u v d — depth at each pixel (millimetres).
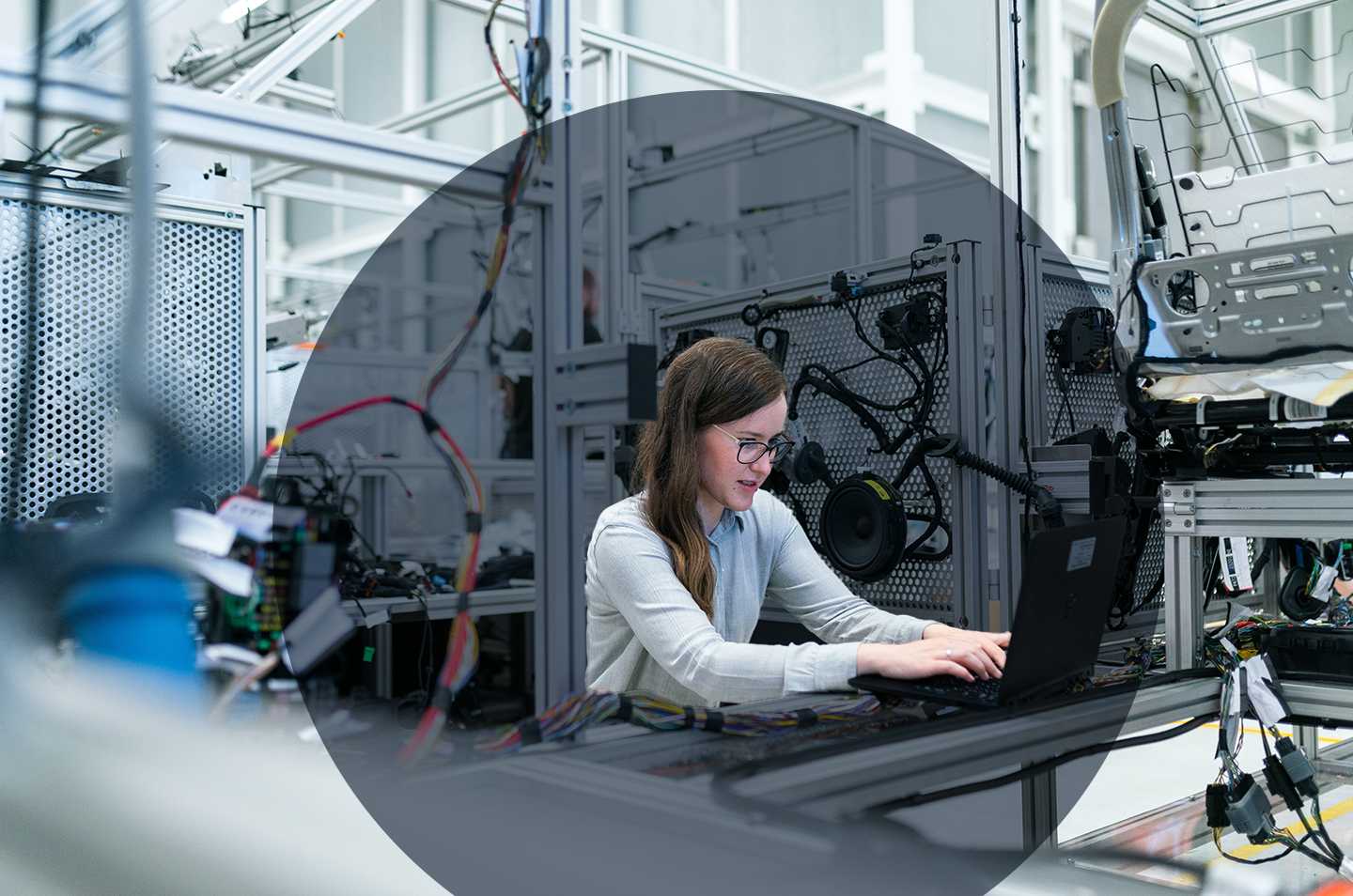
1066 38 5969
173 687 1586
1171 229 1944
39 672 1497
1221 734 1598
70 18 1335
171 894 1345
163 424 1613
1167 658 1754
